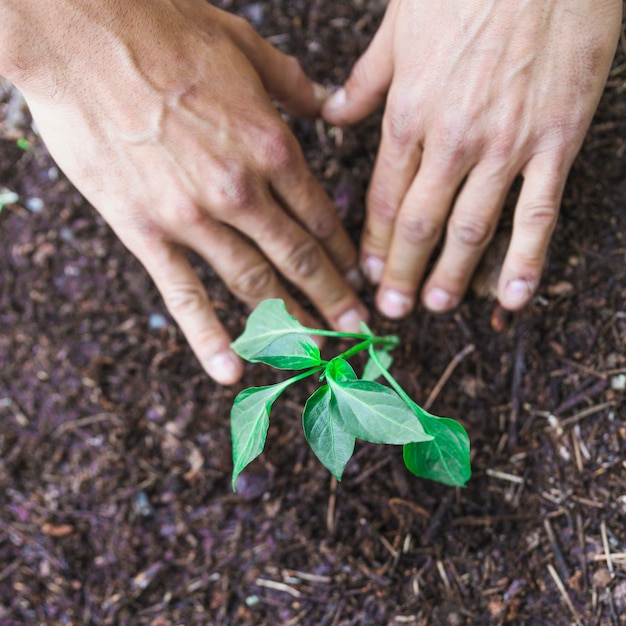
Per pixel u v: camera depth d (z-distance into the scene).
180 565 0.49
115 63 0.42
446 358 0.49
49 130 0.44
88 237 0.55
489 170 0.42
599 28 0.41
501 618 0.44
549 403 0.47
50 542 0.50
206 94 0.43
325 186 0.53
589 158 0.49
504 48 0.41
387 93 0.47
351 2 0.55
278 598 0.48
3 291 0.55
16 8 0.40
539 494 0.46
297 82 0.49
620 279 0.47
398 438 0.35
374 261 0.49
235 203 0.44
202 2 0.45
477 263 0.48
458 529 0.47
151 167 0.43
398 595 0.46
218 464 0.50
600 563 0.44
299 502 0.49
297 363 0.37
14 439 0.53
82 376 0.53
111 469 0.51
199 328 0.46
